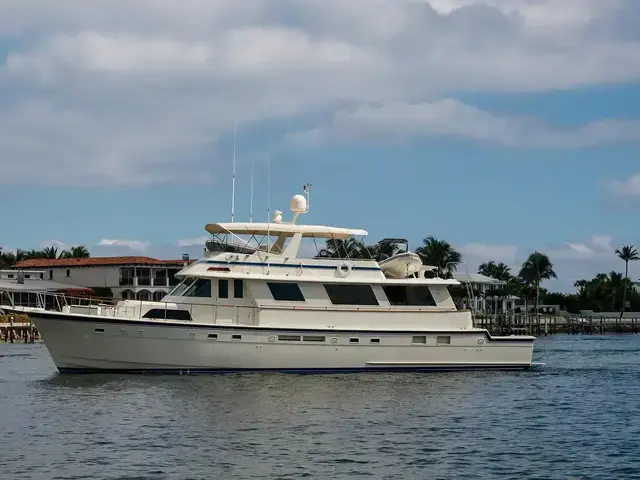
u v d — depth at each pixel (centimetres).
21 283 8981
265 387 3478
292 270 3903
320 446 2516
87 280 9994
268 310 3834
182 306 3816
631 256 15088
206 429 2709
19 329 7469
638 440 2677
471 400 3372
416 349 3991
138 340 3647
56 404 3095
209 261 3841
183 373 3716
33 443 2506
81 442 2520
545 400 3434
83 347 3650
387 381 3744
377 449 2494
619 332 12975
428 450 2498
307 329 3809
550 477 2233
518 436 2717
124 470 2222
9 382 3712
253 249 3969
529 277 12825
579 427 2880
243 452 2425
